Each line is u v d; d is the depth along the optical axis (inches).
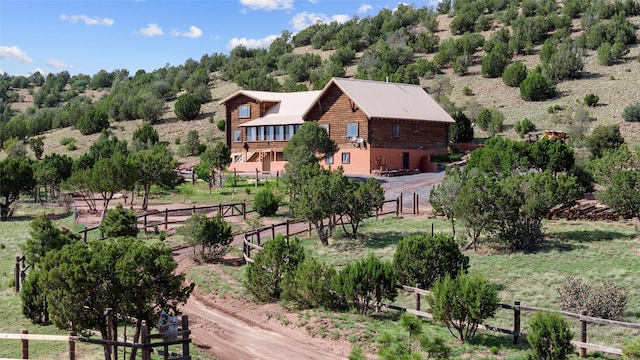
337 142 2464.3
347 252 1277.1
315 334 849.5
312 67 4845.0
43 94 7303.2
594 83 3284.9
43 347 788.0
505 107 3216.0
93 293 633.6
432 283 975.0
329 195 1333.7
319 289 936.3
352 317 894.4
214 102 4224.9
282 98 2866.6
